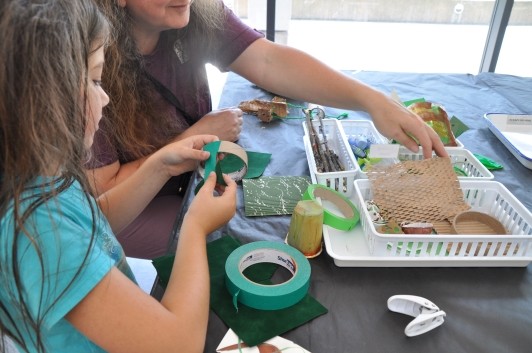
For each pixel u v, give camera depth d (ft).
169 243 2.49
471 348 1.86
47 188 1.44
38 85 1.21
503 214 2.64
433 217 2.49
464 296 2.14
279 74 3.65
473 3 9.41
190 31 3.49
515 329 1.96
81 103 1.42
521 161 3.44
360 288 2.17
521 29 8.93
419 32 9.99
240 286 1.99
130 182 2.63
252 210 2.75
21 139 1.23
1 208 1.32
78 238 1.50
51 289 1.41
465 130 3.59
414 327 1.90
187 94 3.75
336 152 3.46
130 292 1.58
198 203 2.22
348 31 9.91
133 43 3.08
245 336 1.87
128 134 3.21
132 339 1.54
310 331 1.92
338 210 2.69
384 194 2.60
